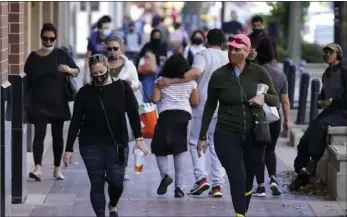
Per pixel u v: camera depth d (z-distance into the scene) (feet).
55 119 97.25
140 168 77.61
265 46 89.30
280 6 247.50
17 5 86.74
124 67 94.58
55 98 96.43
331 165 92.43
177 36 246.68
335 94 91.20
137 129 74.54
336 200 89.61
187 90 89.66
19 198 87.35
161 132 89.45
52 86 96.27
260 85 71.15
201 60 89.71
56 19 195.11
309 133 92.68
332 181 91.04
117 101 72.59
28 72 96.22
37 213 83.10
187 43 246.68
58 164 99.60
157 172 105.40
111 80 73.05
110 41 94.27
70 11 298.35
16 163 87.10
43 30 96.07
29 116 96.68
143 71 159.43
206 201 89.40
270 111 71.77
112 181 72.90
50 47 96.22
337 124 91.91
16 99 86.58
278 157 116.37
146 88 159.84
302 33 270.05
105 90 72.59
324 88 91.97
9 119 81.15
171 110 89.20
